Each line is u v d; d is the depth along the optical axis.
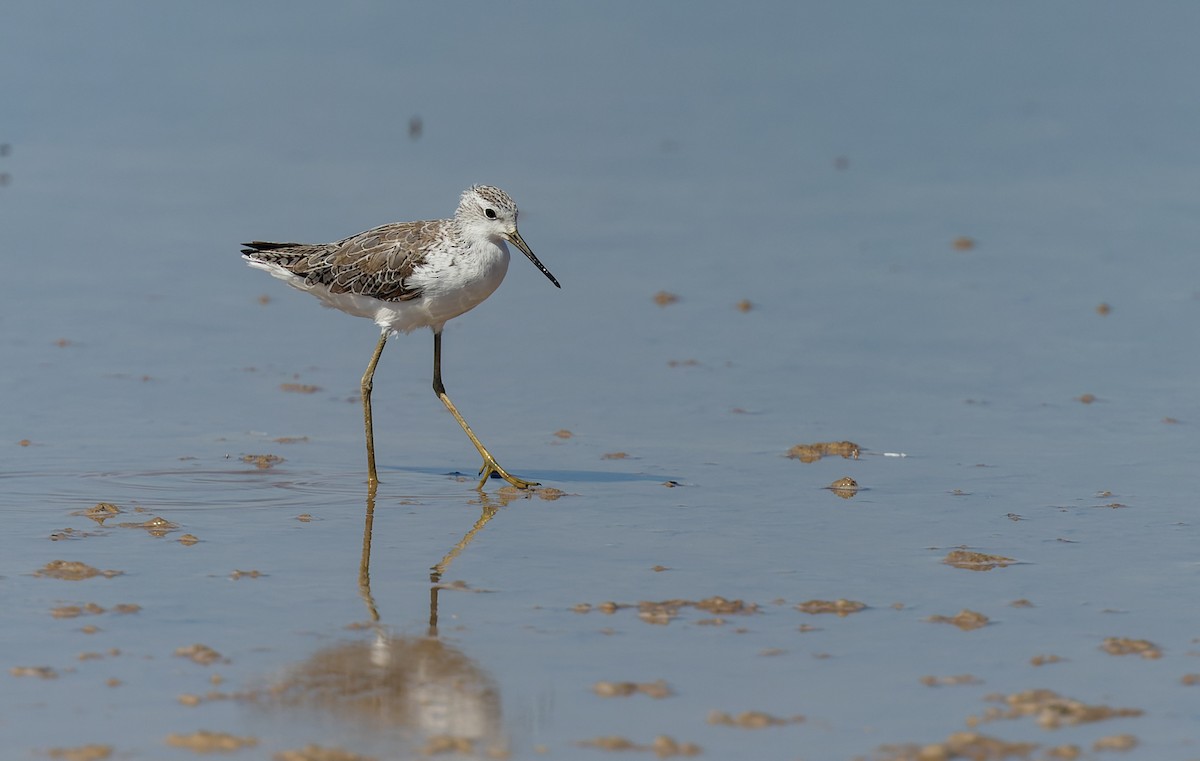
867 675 9.05
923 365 16.95
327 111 29.56
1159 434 14.50
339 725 8.36
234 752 8.02
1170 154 27.14
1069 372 16.59
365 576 10.79
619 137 28.36
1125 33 35.69
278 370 16.84
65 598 10.22
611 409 15.57
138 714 8.45
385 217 22.36
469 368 17.05
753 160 27.12
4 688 8.76
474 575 10.84
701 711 8.55
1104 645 9.50
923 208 24.11
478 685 8.90
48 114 28.91
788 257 21.55
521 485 13.16
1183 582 10.62
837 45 35.12
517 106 30.25
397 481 13.34
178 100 30.08
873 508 12.45
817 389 16.17
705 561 11.14
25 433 14.32
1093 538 11.60
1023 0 38.53
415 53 34.12
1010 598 10.34
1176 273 20.44
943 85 32.09
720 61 33.81
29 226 22.20
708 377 16.62
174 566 10.95
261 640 9.55
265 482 13.18
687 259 21.41
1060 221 23.20
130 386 15.98
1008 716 8.50
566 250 21.83
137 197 23.84
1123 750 8.08
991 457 13.88
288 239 21.39
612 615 10.02
